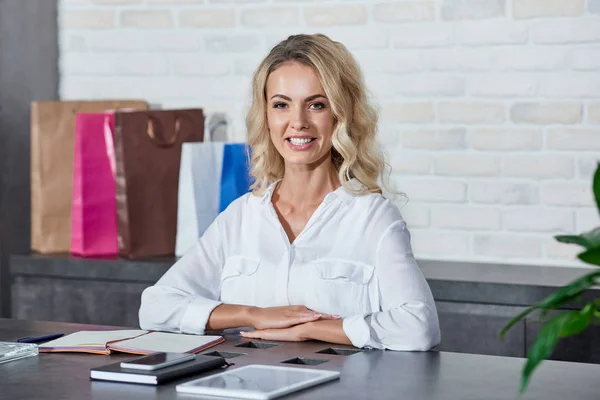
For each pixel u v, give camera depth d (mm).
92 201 4270
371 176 2930
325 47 2809
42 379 2129
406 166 4227
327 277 2775
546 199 4027
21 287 4273
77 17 4762
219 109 4539
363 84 2891
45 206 4355
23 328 2770
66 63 4801
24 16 4652
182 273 2930
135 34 4668
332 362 2287
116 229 4316
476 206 4133
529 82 4020
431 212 4199
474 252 4145
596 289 3322
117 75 4711
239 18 4473
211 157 4094
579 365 2219
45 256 4254
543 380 2064
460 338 3555
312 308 2773
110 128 4266
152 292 2891
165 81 4629
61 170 4367
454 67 4125
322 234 2822
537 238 4047
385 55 4227
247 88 4480
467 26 4094
